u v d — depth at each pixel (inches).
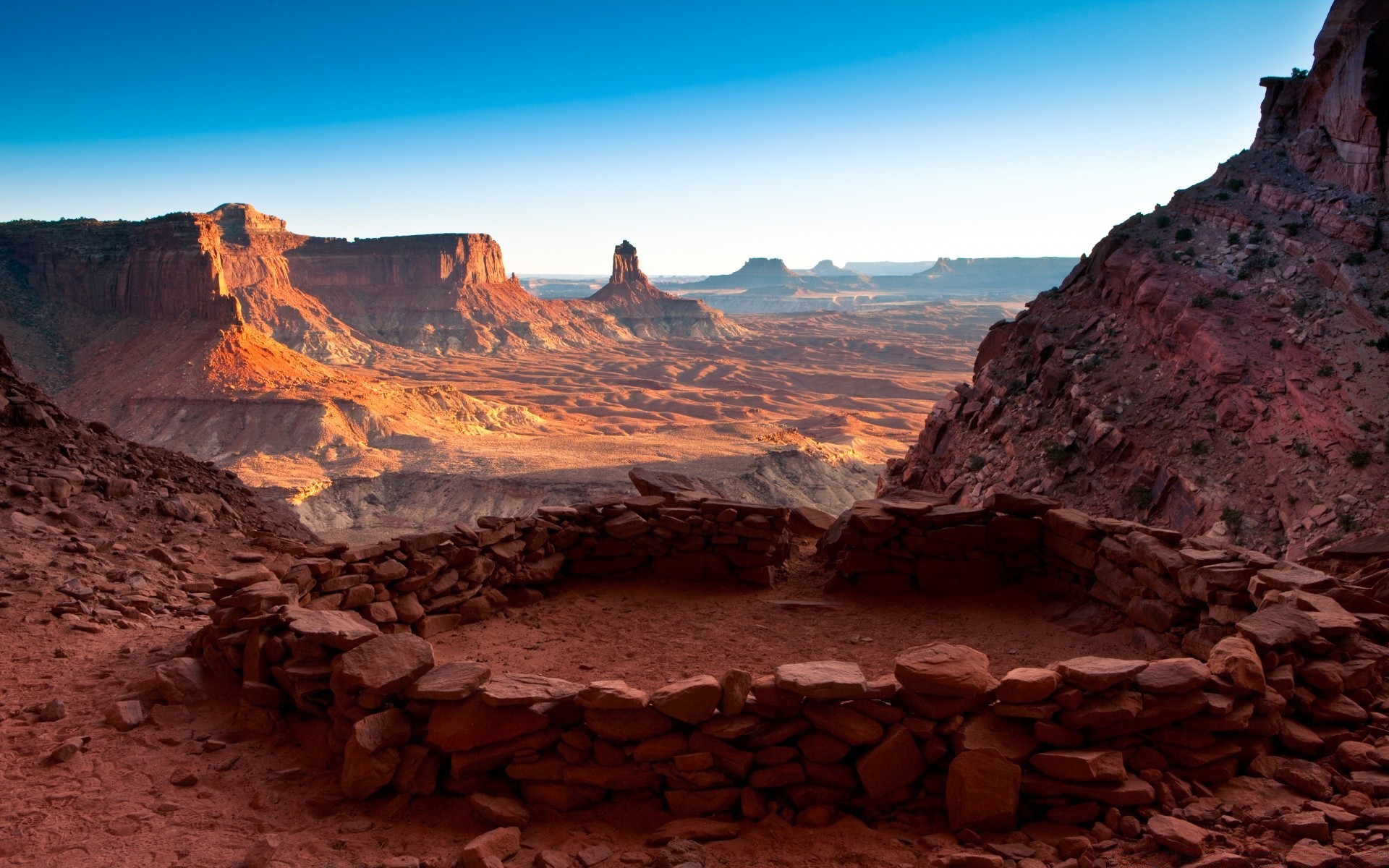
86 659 361.4
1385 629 325.7
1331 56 1820.9
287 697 307.3
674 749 255.4
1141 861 221.5
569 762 258.4
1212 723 258.5
